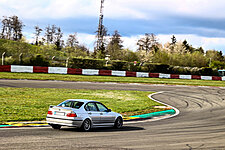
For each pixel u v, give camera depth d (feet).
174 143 30.99
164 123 51.72
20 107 55.52
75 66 176.45
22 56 170.19
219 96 110.22
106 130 39.88
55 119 36.17
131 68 192.13
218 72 223.51
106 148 26.11
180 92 116.78
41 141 27.68
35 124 42.16
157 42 355.97
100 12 260.42
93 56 268.41
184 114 67.72
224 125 51.49
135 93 102.99
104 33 310.04
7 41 244.63
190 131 42.04
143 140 32.04
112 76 167.53
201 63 340.39
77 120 35.68
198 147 29.17
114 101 78.54
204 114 68.80
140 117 58.90
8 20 360.89
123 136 34.32
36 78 120.37
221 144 31.53
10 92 76.07
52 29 382.22
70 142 28.04
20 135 30.66
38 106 58.70
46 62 167.84
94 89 102.94
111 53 298.76
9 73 130.21
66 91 89.35
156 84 144.46
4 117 44.42
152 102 85.10
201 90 128.57
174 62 318.86
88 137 31.99
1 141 26.35
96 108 39.86
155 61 309.63
